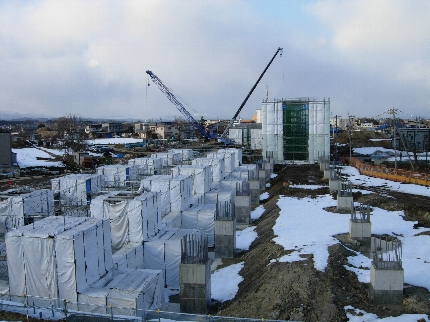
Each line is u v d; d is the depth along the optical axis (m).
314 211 35.50
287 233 28.89
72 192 33.47
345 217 32.47
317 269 20.92
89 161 71.19
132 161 47.28
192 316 15.55
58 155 89.56
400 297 17.44
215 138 137.25
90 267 19.23
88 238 19.09
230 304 21.38
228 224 29.67
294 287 19.22
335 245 24.69
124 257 22.41
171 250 24.66
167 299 23.27
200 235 26.52
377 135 130.75
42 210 28.23
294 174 58.28
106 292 18.41
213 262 29.28
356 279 20.30
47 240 18.16
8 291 18.92
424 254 23.34
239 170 56.72
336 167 64.31
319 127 71.88
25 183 55.66
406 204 35.16
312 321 16.45
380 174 52.59
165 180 32.62
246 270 26.33
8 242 18.53
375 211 34.38
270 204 43.03
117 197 25.88
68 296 18.30
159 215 27.50
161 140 130.50
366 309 17.28
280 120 72.88
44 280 18.45
